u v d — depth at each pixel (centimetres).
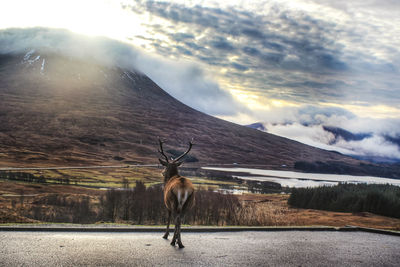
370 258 1012
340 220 3081
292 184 19238
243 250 1030
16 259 831
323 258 982
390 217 3606
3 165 18062
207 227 1372
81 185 12162
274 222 2889
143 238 1145
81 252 920
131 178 15788
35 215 4331
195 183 15625
